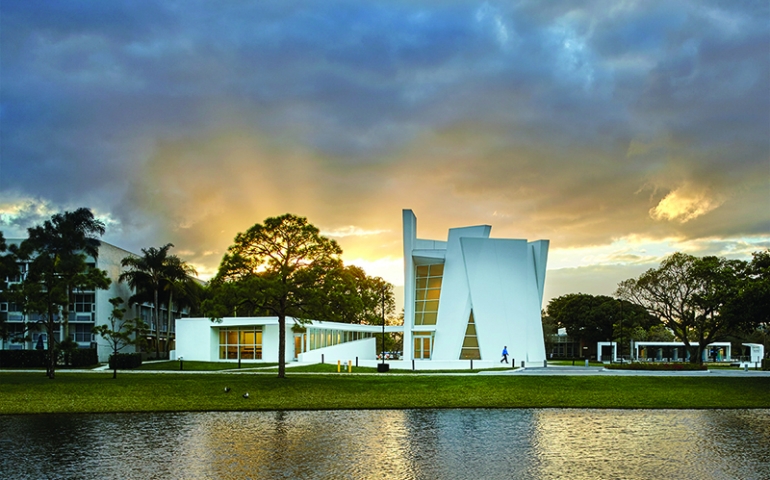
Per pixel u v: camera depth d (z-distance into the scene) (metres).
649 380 42.06
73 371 52.09
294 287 41.84
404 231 65.31
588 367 58.34
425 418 30.80
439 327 63.38
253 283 40.44
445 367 56.97
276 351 65.75
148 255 75.31
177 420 29.84
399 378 43.34
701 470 20.38
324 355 64.88
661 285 74.44
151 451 22.69
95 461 21.11
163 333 95.75
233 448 23.28
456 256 64.56
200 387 38.00
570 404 35.09
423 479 19.19
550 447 23.80
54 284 46.44
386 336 100.50
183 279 77.56
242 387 38.03
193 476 19.28
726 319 48.75
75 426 28.02
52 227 48.62
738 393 38.22
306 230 42.75
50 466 20.44
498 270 63.69
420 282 66.88
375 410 33.44
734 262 70.75
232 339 67.50
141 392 36.50
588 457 22.12
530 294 64.88
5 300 46.59
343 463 20.98
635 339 95.88
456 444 24.27
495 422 29.59
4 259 46.69
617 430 27.56
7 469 20.05
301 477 19.23
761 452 23.08
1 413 31.52
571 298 110.75
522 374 46.34
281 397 35.84
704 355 94.31
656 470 20.38
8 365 60.91
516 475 19.69
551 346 111.44
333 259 43.59
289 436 25.72
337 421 29.73
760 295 43.59
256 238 42.62
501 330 62.31
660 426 28.66
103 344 73.31
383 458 21.77
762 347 81.94
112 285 77.56
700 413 32.88
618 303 100.81
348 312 43.03
